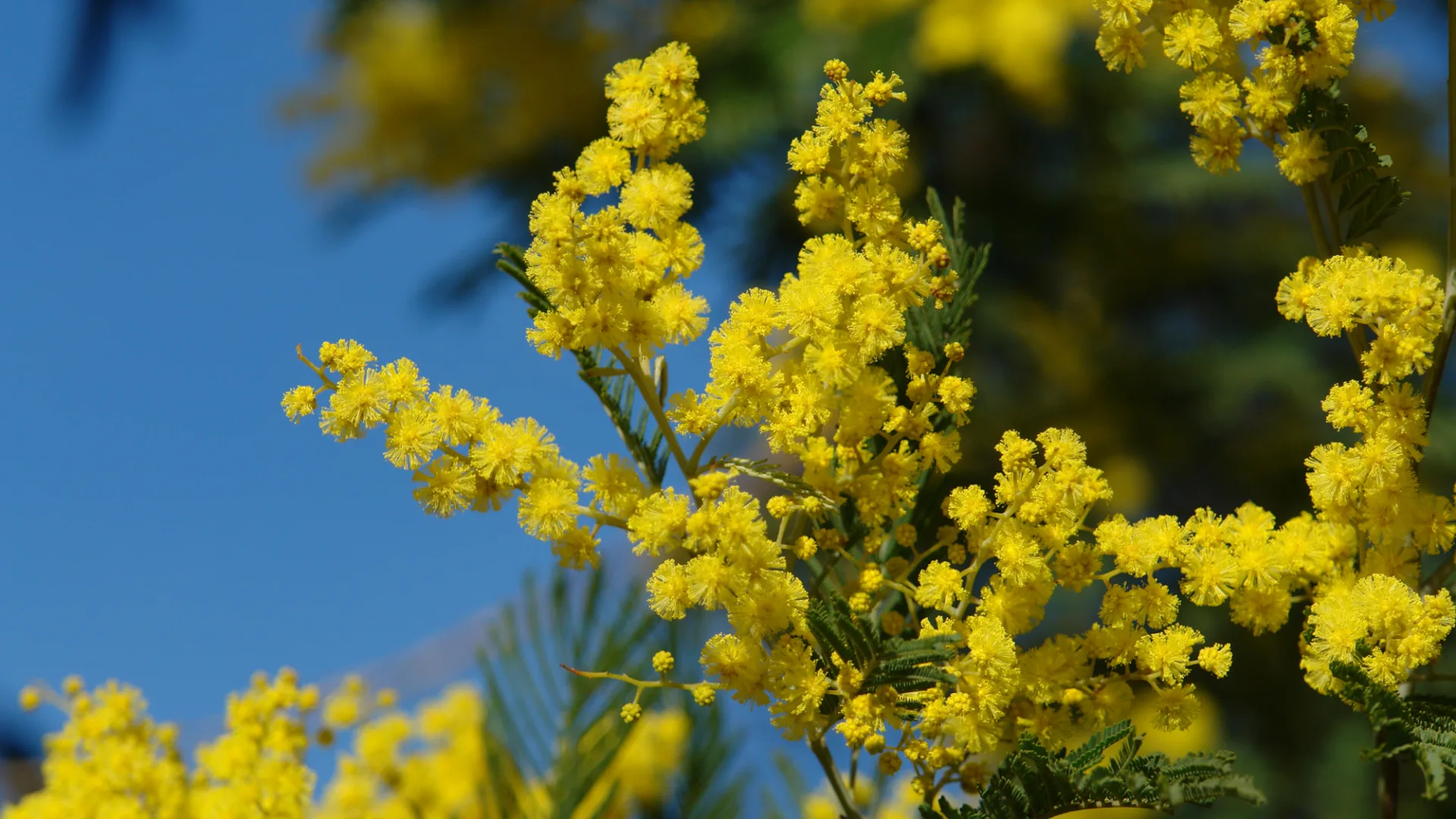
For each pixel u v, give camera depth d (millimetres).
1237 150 588
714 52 1947
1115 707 582
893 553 592
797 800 632
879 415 582
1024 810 568
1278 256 2115
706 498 571
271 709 635
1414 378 604
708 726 633
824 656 571
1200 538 584
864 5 1896
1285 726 1656
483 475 576
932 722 570
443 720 667
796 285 580
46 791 637
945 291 583
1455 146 582
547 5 1934
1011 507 581
